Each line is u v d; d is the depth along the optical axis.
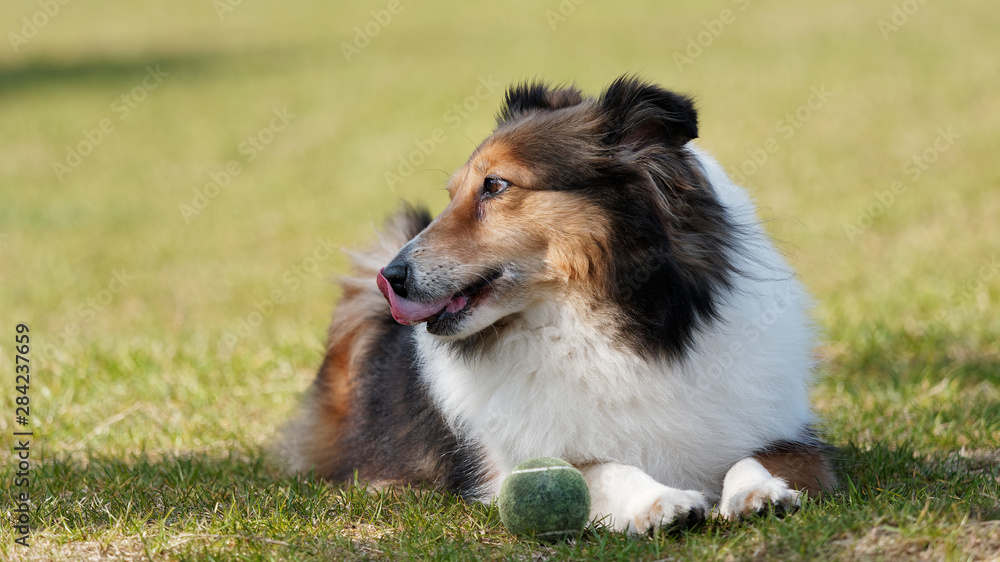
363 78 35.91
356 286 8.79
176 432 9.15
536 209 5.96
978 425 8.04
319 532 5.95
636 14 43.06
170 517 6.45
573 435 6.07
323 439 8.36
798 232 16.53
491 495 6.30
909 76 28.67
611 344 5.97
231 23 50.56
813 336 7.02
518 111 7.04
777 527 5.20
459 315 6.00
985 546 4.77
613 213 5.90
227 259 18.70
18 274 17.56
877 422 8.47
